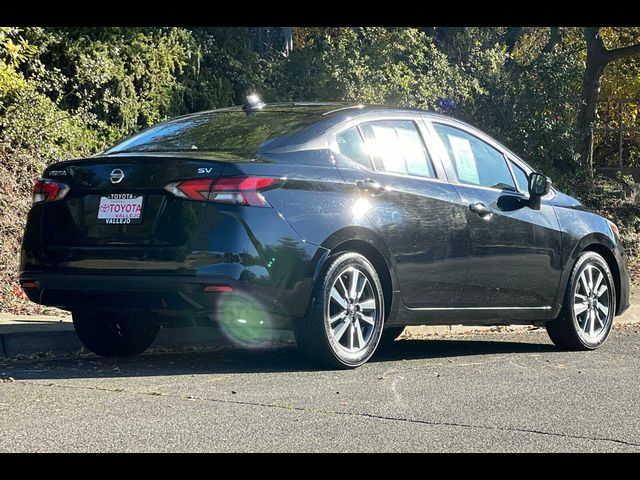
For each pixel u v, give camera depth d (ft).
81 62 46.70
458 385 22.27
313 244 22.94
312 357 23.70
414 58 61.77
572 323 29.01
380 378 22.88
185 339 28.45
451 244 25.91
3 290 34.01
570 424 18.65
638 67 92.48
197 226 22.07
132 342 26.43
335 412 18.98
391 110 26.13
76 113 47.01
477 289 26.68
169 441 16.48
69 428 17.15
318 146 24.00
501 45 77.30
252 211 22.24
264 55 63.10
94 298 23.13
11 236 37.96
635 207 72.84
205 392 20.59
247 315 22.50
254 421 18.03
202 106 54.85
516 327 34.99
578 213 29.84
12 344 25.79
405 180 25.30
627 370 25.13
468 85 64.95
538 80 69.92
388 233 24.48
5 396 19.70
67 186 23.34
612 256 30.63
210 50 56.85
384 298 24.86
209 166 22.29
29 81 44.14
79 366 24.00
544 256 28.27
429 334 33.27
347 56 59.62
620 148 94.32
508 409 19.79
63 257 23.09
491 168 27.94
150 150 24.36
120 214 22.67
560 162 72.33
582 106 81.30
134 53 49.65
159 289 22.22
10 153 41.63
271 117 25.05
